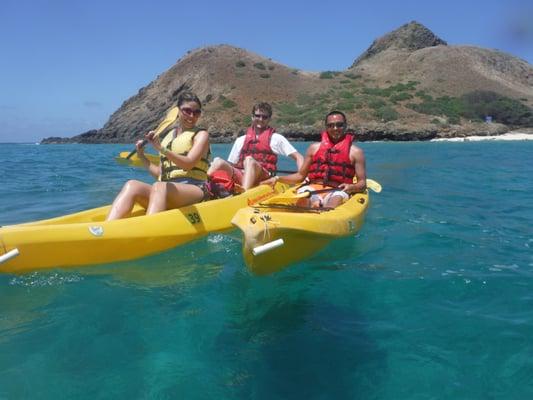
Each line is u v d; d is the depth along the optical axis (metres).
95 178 10.64
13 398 2.08
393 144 33.97
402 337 2.64
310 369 2.33
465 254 4.16
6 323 2.78
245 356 2.44
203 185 4.75
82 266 3.64
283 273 3.56
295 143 38.56
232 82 56.38
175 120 4.34
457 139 40.22
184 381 2.22
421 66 60.72
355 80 58.09
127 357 2.42
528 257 4.09
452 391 2.15
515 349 2.50
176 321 2.82
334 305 3.07
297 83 56.88
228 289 3.31
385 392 2.15
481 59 63.09
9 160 18.53
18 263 3.38
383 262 3.92
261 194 5.19
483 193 7.78
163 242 4.03
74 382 2.21
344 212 4.44
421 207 6.39
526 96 54.75
